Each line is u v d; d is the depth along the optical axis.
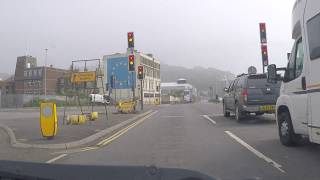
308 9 9.77
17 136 16.59
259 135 15.31
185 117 27.88
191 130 18.23
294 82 11.33
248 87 20.78
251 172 8.84
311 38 9.63
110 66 74.94
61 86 107.56
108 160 11.00
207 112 33.84
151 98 112.75
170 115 31.44
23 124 22.55
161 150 12.46
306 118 10.57
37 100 67.31
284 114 12.16
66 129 19.22
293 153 11.01
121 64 74.19
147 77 109.06
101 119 26.70
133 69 35.25
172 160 10.62
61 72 109.75
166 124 22.33
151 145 13.70
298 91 11.05
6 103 65.31
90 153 12.48
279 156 10.65
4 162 3.56
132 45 34.91
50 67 109.75
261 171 8.92
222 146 12.82
